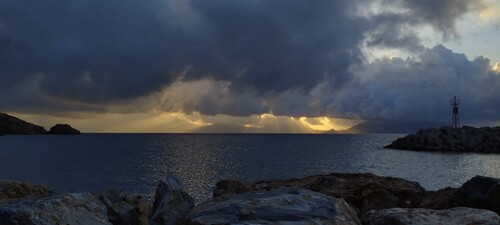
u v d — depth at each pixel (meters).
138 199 13.81
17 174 84.88
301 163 109.50
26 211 8.41
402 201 14.48
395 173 87.25
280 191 9.52
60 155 137.75
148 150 170.50
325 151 162.62
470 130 163.75
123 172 88.06
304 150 171.38
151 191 62.09
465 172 89.06
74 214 9.12
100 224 9.35
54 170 91.75
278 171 90.44
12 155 136.88
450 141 157.88
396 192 14.78
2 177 79.50
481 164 106.50
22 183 13.48
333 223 7.90
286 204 8.45
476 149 150.12
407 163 109.75
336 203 8.92
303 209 8.33
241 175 83.00
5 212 8.38
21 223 8.27
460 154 139.50
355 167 99.31
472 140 155.00
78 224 8.91
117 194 13.66
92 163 108.75
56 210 8.84
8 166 100.50
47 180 75.25
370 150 166.25
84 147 191.62
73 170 91.81
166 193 11.74
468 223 8.62
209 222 7.61
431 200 14.30
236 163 109.88
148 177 79.69
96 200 10.10
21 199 9.38
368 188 15.00
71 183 71.56
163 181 12.15
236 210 8.09
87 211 9.51
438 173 87.31
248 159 123.19
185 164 107.00
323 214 8.23
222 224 7.48
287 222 7.64
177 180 12.40
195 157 131.62
